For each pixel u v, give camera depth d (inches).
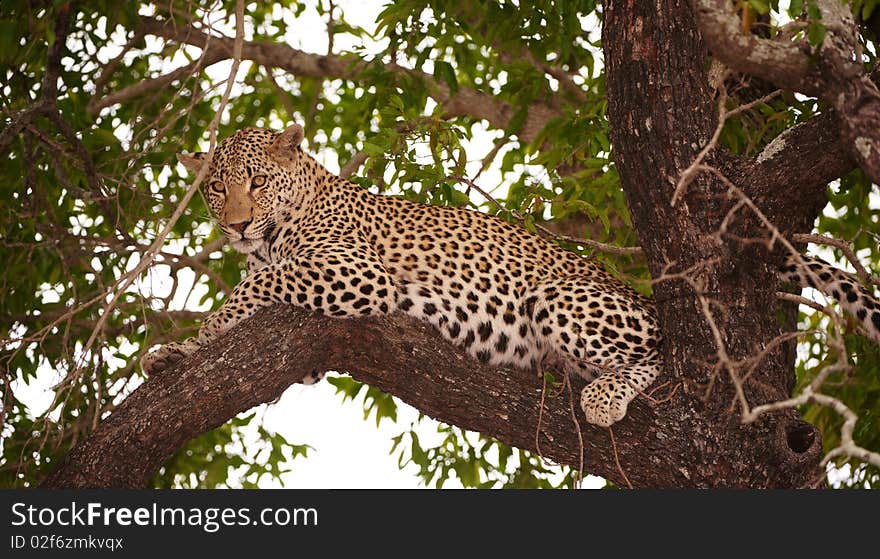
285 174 369.7
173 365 320.5
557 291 341.7
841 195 455.2
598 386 317.1
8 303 437.7
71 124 428.5
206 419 311.7
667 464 308.7
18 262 432.1
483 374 319.0
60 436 320.5
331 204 372.8
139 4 454.9
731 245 303.1
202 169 319.3
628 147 307.4
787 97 357.7
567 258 370.0
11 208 434.3
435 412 322.3
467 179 380.2
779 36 305.6
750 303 305.9
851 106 269.3
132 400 312.2
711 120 305.9
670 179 302.8
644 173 305.6
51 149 402.3
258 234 366.0
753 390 303.4
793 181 299.4
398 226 365.1
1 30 385.1
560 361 348.5
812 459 299.9
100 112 482.3
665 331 313.7
